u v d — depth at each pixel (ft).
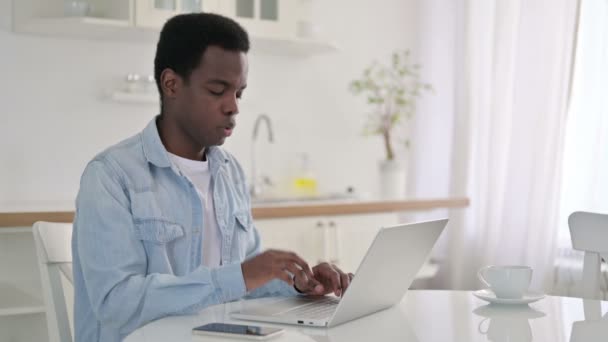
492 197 12.21
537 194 11.54
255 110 12.45
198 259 5.64
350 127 13.47
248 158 12.39
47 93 10.64
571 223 6.33
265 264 4.78
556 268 11.64
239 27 5.59
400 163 12.51
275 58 12.65
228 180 6.12
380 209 11.18
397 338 4.21
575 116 11.43
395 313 4.91
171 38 5.53
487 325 4.56
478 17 12.58
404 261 4.90
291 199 11.85
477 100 12.60
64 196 10.79
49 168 10.68
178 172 5.58
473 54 12.58
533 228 11.57
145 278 4.91
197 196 5.66
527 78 11.73
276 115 12.68
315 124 13.10
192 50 5.43
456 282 12.44
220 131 5.55
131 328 4.89
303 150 12.98
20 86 10.46
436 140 13.60
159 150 5.57
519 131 11.82
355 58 13.50
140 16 10.15
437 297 5.50
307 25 11.91
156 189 5.53
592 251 6.23
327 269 5.32
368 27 13.62
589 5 11.24
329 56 13.21
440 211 13.29
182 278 4.83
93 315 5.32
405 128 13.92
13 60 10.40
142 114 11.42
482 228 12.55
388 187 12.44
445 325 4.55
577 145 11.43
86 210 5.12
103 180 5.22
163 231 5.39
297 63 12.87
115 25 10.02
